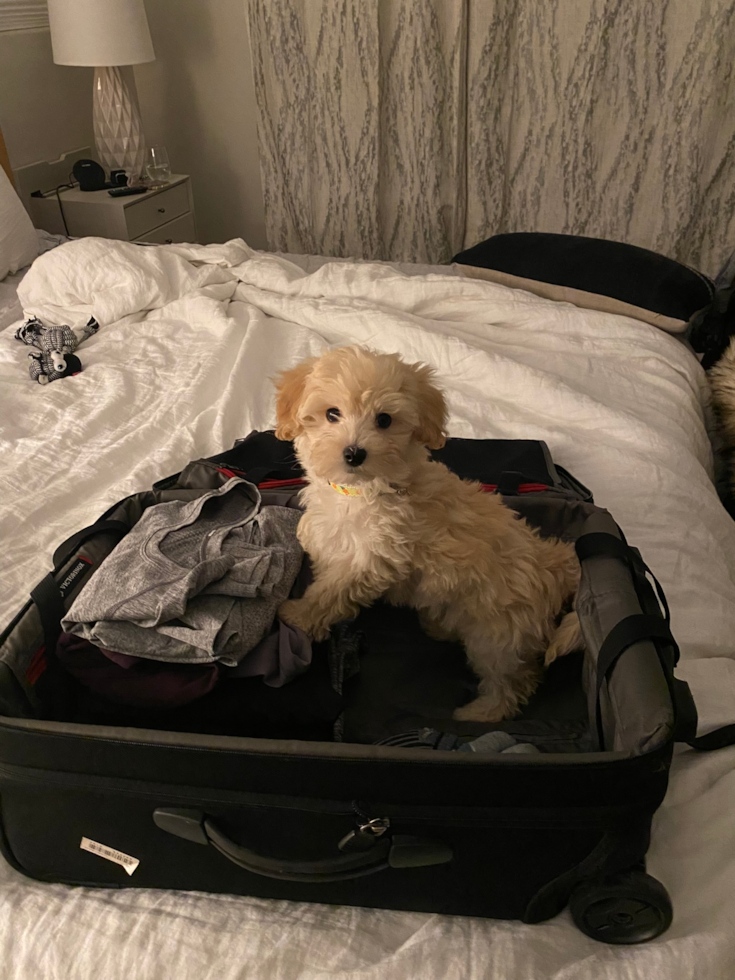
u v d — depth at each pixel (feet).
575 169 10.87
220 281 8.66
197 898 3.28
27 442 5.93
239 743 2.88
